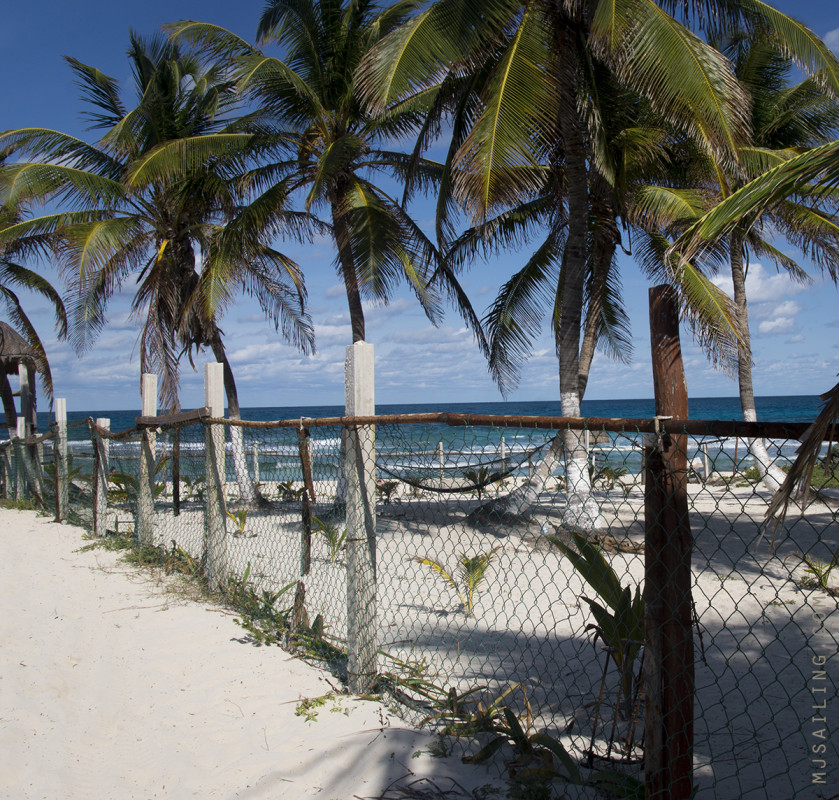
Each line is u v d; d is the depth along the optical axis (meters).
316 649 4.64
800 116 11.41
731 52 11.84
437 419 3.26
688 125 6.90
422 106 10.64
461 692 4.01
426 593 6.51
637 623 3.07
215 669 4.38
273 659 4.54
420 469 4.25
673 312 2.47
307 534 4.75
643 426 2.46
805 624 5.05
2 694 4.03
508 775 2.96
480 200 6.98
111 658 4.61
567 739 3.35
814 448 2.02
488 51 7.60
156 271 12.53
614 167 8.77
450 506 11.11
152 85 12.01
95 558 7.86
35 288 15.50
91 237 10.96
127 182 10.45
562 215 10.31
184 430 9.12
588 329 10.85
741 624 5.16
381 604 6.15
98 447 9.45
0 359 15.18
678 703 2.43
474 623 5.45
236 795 2.93
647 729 2.52
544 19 7.60
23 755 3.32
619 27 6.91
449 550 8.34
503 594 6.28
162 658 4.59
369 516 4.03
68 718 3.74
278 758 3.21
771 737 3.33
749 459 14.48
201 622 5.34
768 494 11.62
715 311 8.08
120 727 3.65
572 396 8.80
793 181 3.20
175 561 7.22
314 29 10.25
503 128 7.04
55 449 11.10
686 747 2.44
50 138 12.25
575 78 8.06
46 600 6.06
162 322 12.73
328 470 14.44
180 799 2.92
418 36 7.24
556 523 9.64
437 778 2.95
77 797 2.96
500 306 12.06
